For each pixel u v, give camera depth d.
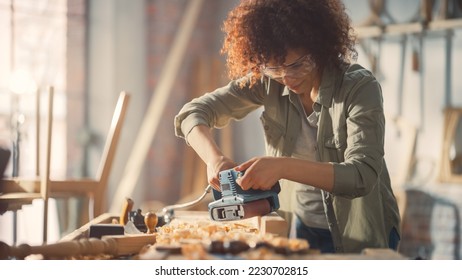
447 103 5.51
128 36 6.23
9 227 5.73
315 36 2.12
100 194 3.26
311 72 2.22
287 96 2.42
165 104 6.32
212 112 2.46
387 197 2.31
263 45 2.10
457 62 5.47
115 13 6.20
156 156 6.30
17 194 2.98
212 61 6.55
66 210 5.28
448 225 5.29
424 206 5.39
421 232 5.39
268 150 2.52
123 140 6.21
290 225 2.52
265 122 2.49
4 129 5.79
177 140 6.42
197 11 6.36
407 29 5.41
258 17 2.12
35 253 1.61
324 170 1.96
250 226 2.18
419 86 5.61
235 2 6.55
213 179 2.14
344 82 2.19
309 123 2.38
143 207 6.18
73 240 1.76
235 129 6.66
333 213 2.30
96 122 6.23
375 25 5.65
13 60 5.89
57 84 6.13
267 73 2.19
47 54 6.07
